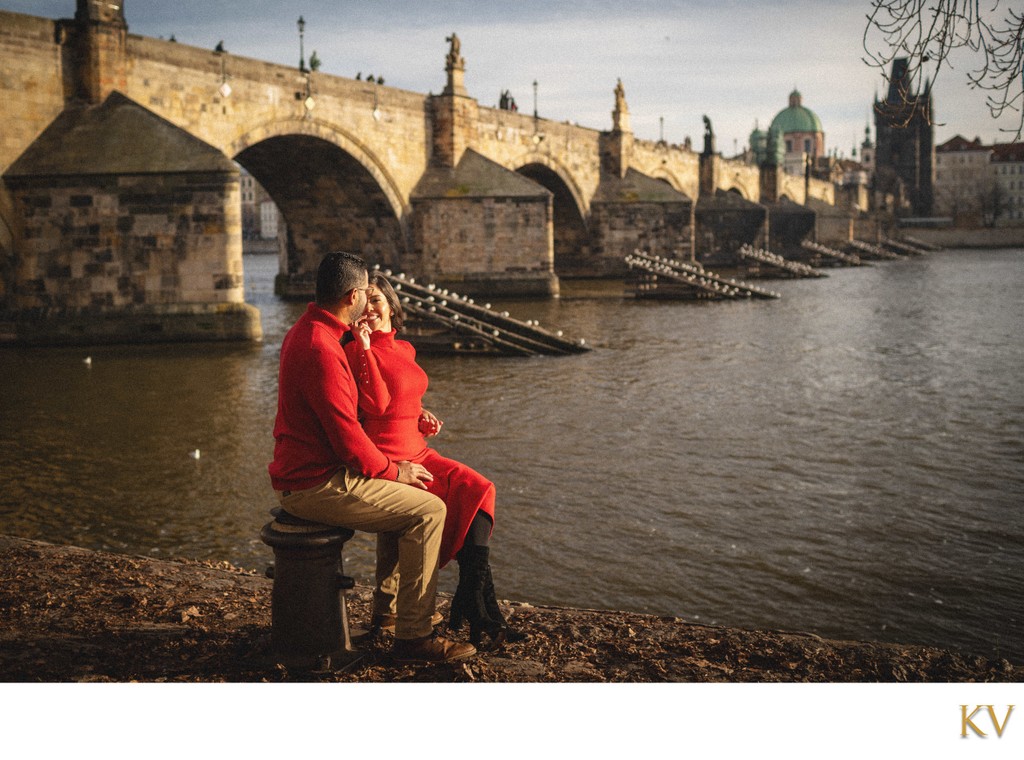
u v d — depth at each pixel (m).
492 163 60.81
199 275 34.53
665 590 10.37
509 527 12.62
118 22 37.03
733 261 105.12
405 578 5.48
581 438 18.47
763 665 5.61
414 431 5.70
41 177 34.12
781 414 21.08
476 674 5.36
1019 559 11.40
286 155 53.16
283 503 5.35
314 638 5.42
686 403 22.53
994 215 188.62
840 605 9.96
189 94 41.81
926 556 11.52
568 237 83.75
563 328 40.28
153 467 16.06
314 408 5.10
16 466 16.12
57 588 7.07
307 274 60.28
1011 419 20.39
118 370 27.48
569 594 10.24
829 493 14.42
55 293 34.50
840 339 36.22
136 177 34.16
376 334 5.58
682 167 101.75
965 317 44.81
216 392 23.66
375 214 57.81
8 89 34.16
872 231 139.25
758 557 11.45
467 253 59.38
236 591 7.11
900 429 19.38
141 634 6.02
